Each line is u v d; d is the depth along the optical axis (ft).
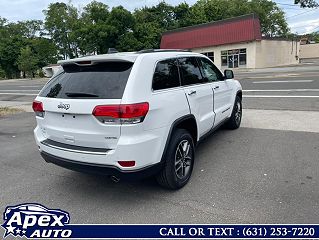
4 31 231.71
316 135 19.42
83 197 12.82
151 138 11.07
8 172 16.12
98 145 11.09
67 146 11.93
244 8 167.73
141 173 11.02
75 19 193.98
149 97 11.07
